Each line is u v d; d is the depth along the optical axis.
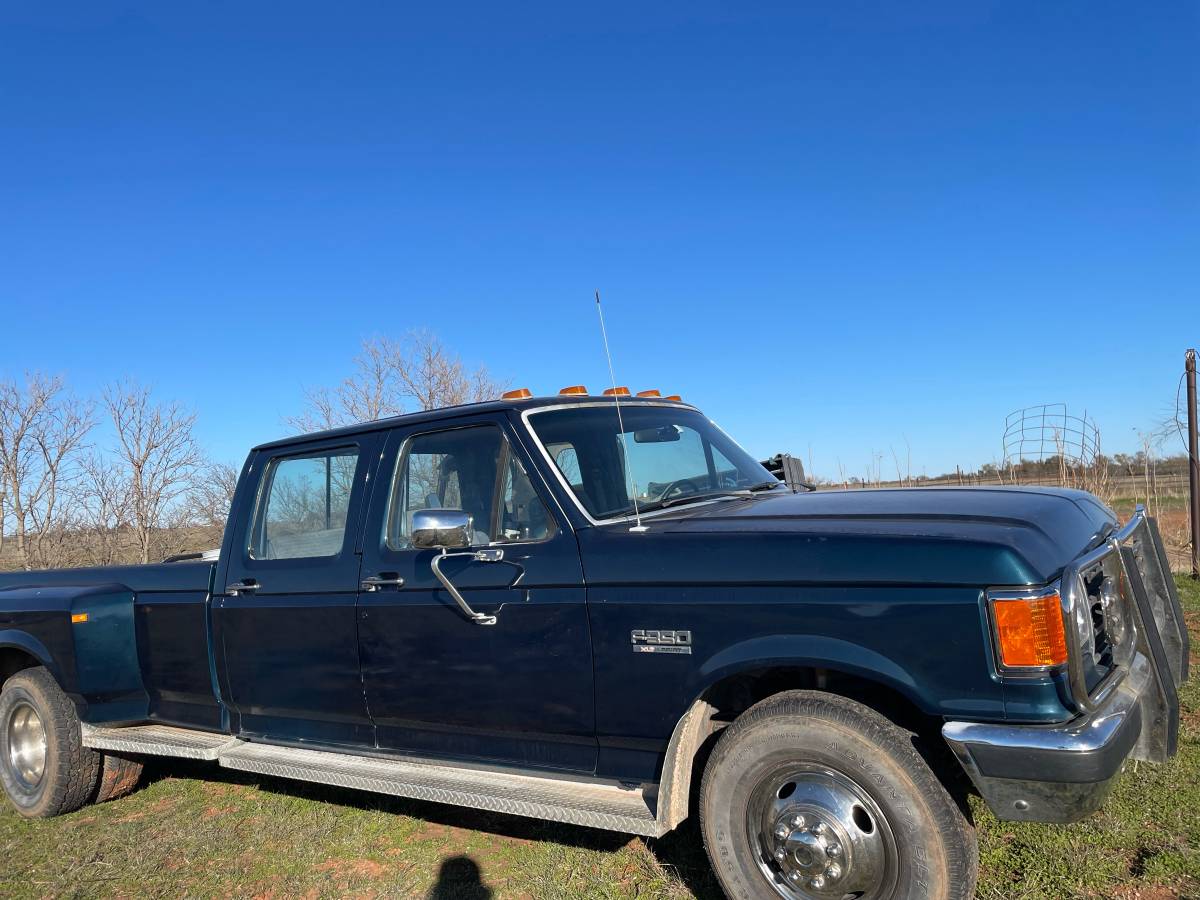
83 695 5.05
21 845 4.94
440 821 4.72
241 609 4.70
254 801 5.35
